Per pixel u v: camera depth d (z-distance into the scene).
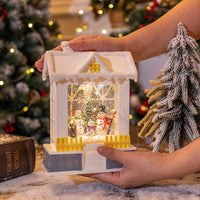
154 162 0.65
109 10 2.58
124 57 0.75
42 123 2.63
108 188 0.71
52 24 2.76
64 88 0.69
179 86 0.77
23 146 0.80
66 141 0.69
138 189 0.70
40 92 2.62
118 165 0.71
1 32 2.49
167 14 0.88
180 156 0.66
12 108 2.46
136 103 2.40
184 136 0.83
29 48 2.60
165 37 0.85
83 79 0.70
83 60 0.72
